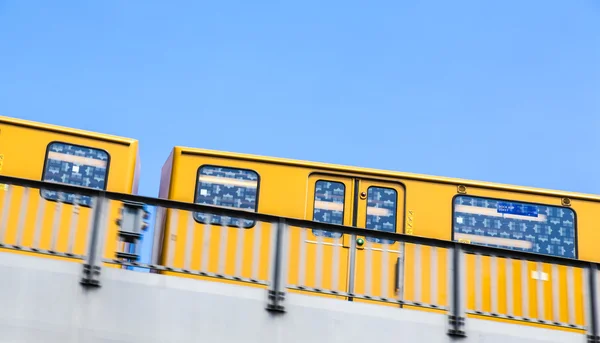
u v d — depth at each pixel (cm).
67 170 1192
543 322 974
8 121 1200
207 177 1224
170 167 1241
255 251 948
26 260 881
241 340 899
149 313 889
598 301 988
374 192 1242
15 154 1188
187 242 950
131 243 929
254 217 949
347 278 1166
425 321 941
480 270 987
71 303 877
